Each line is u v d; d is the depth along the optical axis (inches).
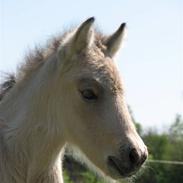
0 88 317.7
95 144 286.5
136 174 299.3
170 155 1424.7
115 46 306.5
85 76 290.4
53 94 297.7
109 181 305.0
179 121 1585.9
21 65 315.3
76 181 765.9
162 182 1019.3
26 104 300.7
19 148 297.0
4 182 293.7
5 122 303.7
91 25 293.4
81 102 290.4
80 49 296.2
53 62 301.4
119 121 281.1
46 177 298.7
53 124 297.1
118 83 290.7
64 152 323.0
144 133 1432.1
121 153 276.4
